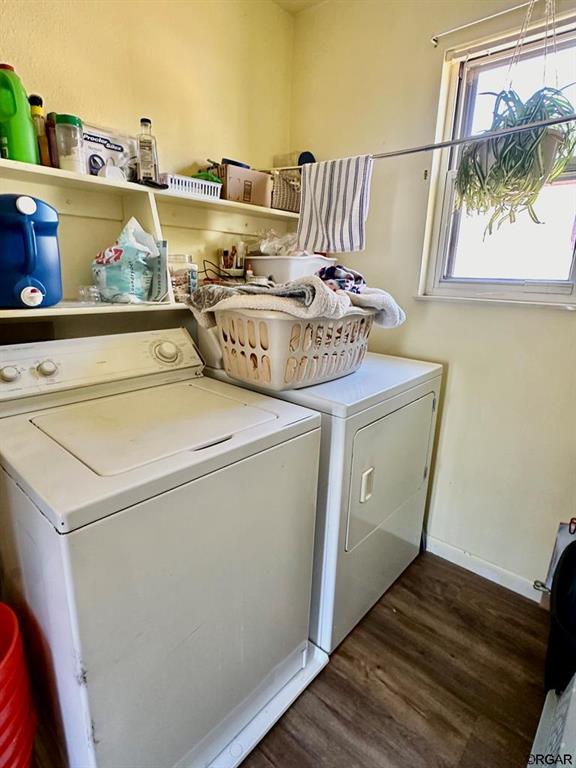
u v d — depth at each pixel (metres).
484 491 1.80
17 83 1.13
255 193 1.84
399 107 1.79
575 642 1.11
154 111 1.63
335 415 1.21
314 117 2.11
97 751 0.80
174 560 0.85
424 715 1.25
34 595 0.89
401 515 1.70
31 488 0.75
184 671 0.94
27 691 0.91
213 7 1.75
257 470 1.01
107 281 1.38
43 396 1.15
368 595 1.59
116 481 0.77
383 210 1.91
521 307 1.58
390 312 1.48
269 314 1.18
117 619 0.77
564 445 1.57
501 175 1.20
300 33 2.08
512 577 1.77
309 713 1.25
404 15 1.71
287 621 1.25
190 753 1.01
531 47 1.49
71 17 1.36
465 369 1.77
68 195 1.43
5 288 1.08
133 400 1.25
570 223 1.46
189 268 1.61
